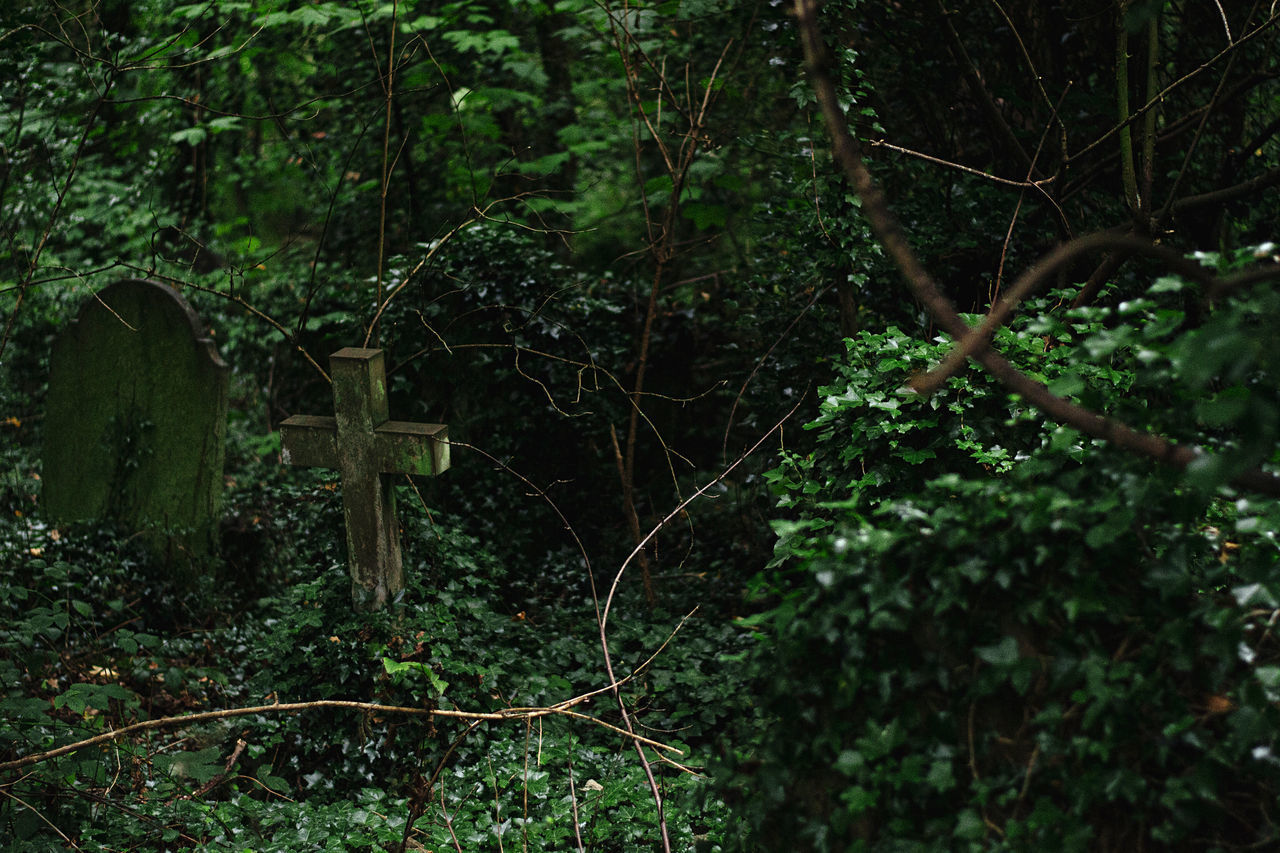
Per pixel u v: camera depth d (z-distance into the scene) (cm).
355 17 804
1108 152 619
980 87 588
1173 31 670
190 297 873
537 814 432
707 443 743
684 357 743
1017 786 210
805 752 232
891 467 417
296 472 807
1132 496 209
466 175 896
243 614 680
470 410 716
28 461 788
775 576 245
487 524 703
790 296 652
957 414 411
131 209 912
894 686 221
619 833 409
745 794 247
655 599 639
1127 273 599
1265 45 592
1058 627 213
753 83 845
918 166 634
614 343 714
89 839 404
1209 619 204
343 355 495
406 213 916
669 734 512
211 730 535
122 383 682
